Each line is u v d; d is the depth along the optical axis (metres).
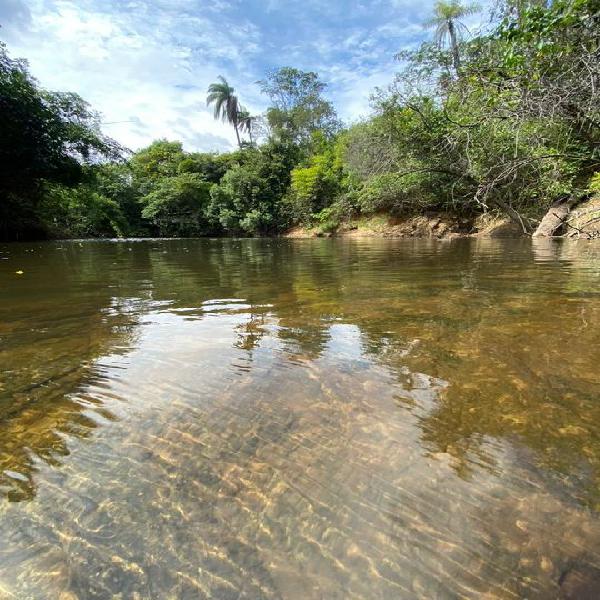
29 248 12.25
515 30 3.42
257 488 1.24
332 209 22.80
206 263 7.60
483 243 11.54
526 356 2.27
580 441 1.47
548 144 4.75
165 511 1.14
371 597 0.89
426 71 10.65
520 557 0.99
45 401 1.83
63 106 16.06
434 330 2.80
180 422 1.63
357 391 1.90
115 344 2.61
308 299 3.93
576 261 6.46
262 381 2.02
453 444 1.47
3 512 1.14
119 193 29.58
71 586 0.92
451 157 8.60
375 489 1.23
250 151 31.22
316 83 33.66
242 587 0.91
